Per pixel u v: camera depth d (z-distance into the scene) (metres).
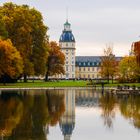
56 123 42.53
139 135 35.56
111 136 35.28
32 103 64.50
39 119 45.41
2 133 36.12
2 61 112.50
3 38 119.81
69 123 42.69
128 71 139.75
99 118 46.69
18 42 126.38
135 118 46.47
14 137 34.25
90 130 38.34
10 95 83.06
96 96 82.88
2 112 51.47
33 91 100.69
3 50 112.12
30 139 33.56
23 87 118.00
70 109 56.34
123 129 38.78
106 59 145.00
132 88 97.69
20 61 115.25
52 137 34.72
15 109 55.16
